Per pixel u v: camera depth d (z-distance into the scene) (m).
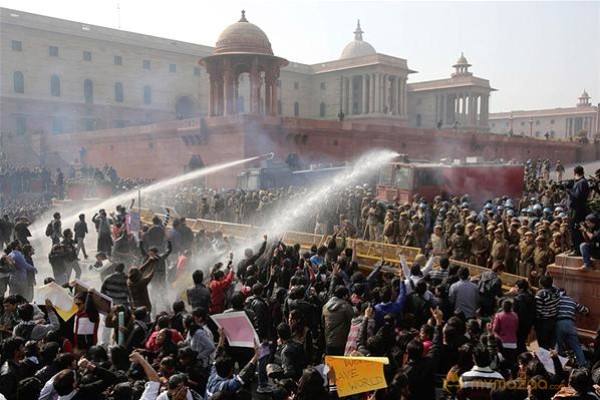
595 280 11.46
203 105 86.56
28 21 68.75
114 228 21.47
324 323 9.57
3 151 60.03
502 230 14.77
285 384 6.83
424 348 7.62
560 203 24.61
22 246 15.25
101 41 75.50
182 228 18.23
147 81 80.31
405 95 94.94
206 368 7.72
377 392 6.34
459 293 10.07
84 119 74.12
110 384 6.38
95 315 9.11
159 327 8.39
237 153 41.41
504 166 31.56
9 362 6.88
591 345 11.06
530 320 9.44
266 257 14.27
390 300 9.71
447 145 57.62
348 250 12.69
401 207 20.70
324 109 98.25
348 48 108.69
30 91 69.50
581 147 78.00
